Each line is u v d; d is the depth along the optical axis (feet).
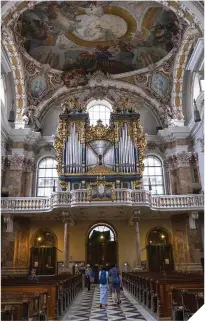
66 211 59.67
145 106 79.15
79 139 68.44
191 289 22.16
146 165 74.49
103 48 72.43
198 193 67.36
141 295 35.99
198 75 62.59
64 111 71.20
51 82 76.13
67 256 58.08
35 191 71.41
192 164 69.67
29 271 65.36
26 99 72.38
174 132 71.00
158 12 60.59
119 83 78.02
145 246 68.49
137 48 72.08
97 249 69.10
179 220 68.64
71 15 61.98
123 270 66.39
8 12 48.11
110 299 41.52
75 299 41.32
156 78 75.25
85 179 65.10
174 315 22.39
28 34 65.41
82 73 76.69
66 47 71.41
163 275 39.86
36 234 68.69
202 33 49.73
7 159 68.69
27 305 19.39
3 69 61.21
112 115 70.64
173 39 66.69
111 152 67.41
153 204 61.93
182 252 66.39
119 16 63.21
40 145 74.84
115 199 57.88
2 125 63.77
